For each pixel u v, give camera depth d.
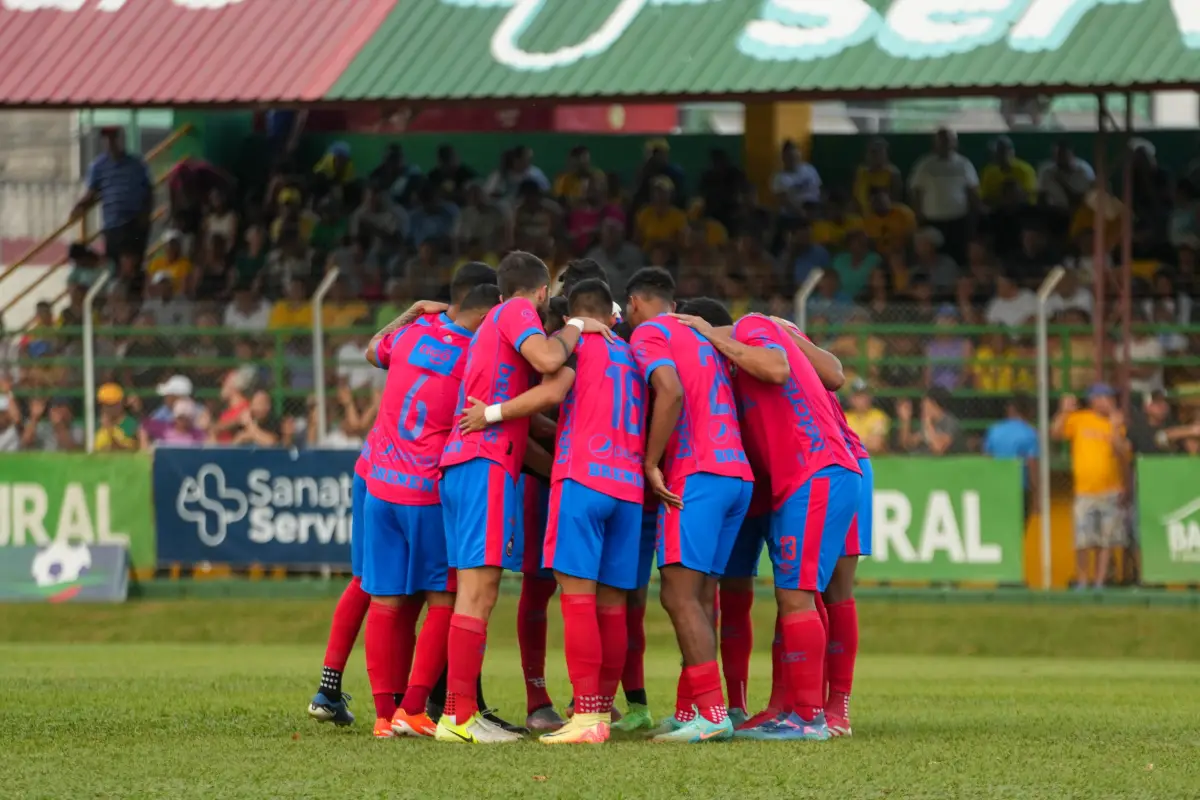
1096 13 59.78
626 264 67.44
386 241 71.50
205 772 23.02
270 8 67.56
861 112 93.50
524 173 74.88
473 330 28.27
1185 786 21.95
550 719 30.28
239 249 74.31
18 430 61.53
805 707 27.30
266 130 80.38
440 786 21.75
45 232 91.12
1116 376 57.81
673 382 26.64
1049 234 68.00
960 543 53.59
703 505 26.80
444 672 29.33
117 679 39.16
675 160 78.75
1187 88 57.66
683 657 28.22
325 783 22.03
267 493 56.41
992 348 57.28
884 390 57.25
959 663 49.94
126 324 63.91
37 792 21.42
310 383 60.22
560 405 27.30
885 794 21.22
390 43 65.12
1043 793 21.38
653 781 22.11
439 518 27.77
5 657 48.94
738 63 61.41
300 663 46.19
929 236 67.50
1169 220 68.44
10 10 69.12
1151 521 52.66
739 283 64.94
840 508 27.19
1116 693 37.94
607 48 63.06
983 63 59.22
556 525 26.69
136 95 65.12
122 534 57.22
